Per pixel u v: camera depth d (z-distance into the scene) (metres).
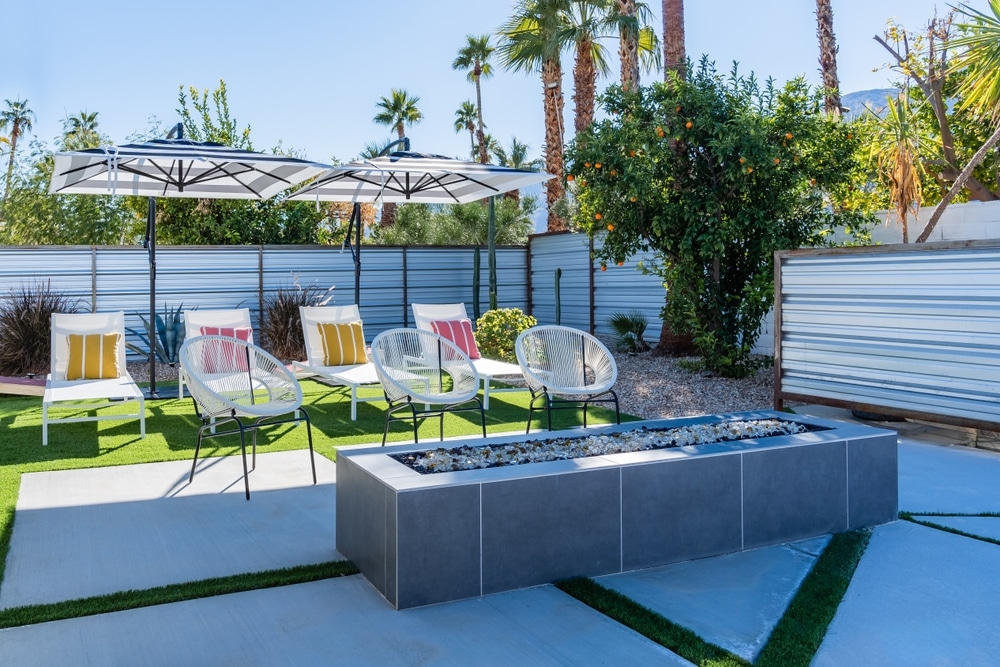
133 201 15.61
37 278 11.02
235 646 2.51
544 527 3.05
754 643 2.54
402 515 2.78
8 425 6.45
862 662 2.42
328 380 7.68
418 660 2.42
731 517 3.46
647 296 11.80
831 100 10.80
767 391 7.52
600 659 2.43
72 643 2.52
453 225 18.64
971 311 5.34
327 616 2.74
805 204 7.92
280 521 3.85
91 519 3.87
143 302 11.64
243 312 7.75
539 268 14.47
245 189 8.14
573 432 3.98
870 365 6.04
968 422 5.39
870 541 3.57
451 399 4.85
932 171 9.66
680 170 8.04
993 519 3.89
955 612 2.78
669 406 7.19
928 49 8.78
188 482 4.60
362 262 13.26
